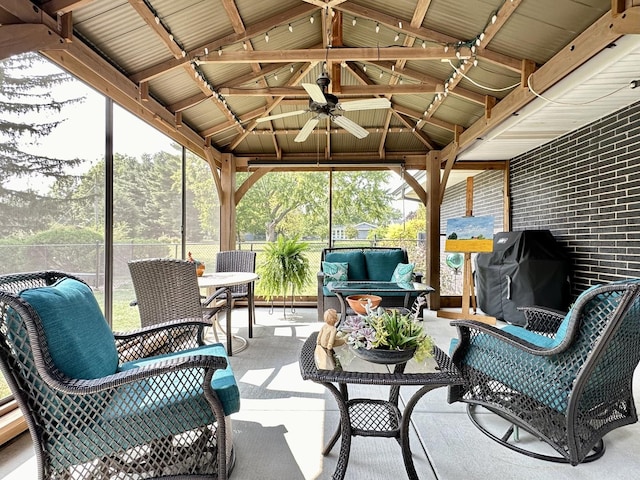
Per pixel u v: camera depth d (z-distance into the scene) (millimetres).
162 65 3135
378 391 2666
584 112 3498
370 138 5684
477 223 4570
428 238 5617
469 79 3371
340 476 1652
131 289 3461
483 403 2070
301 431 2109
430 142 5605
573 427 1696
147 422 1465
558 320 2539
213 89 3807
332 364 1753
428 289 3986
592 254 3781
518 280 4250
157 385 1504
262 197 6602
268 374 2982
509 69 3248
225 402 1578
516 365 1918
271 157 6082
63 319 1468
